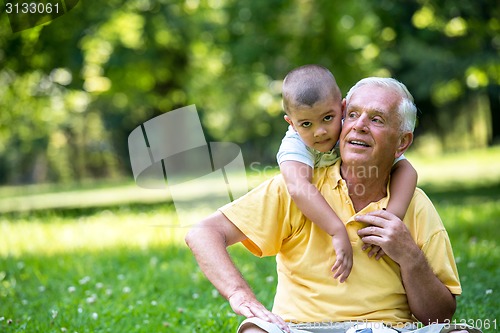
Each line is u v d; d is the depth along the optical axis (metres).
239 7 22.48
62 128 40.53
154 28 23.91
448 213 13.77
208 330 6.17
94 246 11.49
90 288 8.26
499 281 7.66
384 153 4.30
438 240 4.37
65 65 18.98
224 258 4.33
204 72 28.31
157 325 6.47
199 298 7.55
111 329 6.35
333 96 4.39
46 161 45.06
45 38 17.81
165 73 26.19
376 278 4.30
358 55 22.97
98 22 20.59
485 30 18.89
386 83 4.34
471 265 8.26
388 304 4.31
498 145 39.00
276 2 22.05
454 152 40.81
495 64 21.05
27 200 26.61
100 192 29.16
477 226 11.86
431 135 42.09
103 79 25.69
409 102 4.34
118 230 13.39
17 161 44.62
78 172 45.62
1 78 19.34
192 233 4.44
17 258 10.27
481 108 36.38
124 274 9.07
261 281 8.24
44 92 21.14
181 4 24.11
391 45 23.08
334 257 4.34
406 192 4.41
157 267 9.36
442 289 4.30
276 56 22.80
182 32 24.52
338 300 4.29
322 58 22.75
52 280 8.77
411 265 4.21
